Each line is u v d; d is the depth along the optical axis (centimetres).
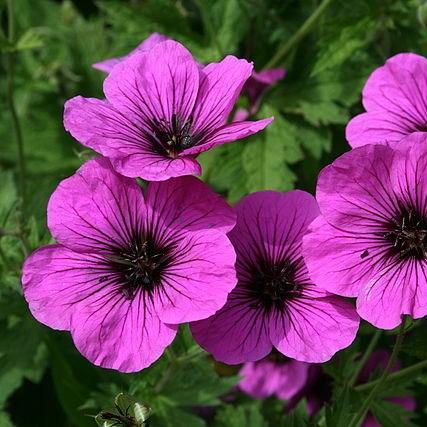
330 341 22
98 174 23
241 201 24
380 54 32
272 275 24
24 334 29
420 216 23
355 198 22
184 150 23
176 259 23
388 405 27
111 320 23
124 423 23
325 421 25
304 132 32
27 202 32
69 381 31
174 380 28
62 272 23
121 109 24
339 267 22
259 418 32
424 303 22
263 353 23
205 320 23
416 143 22
